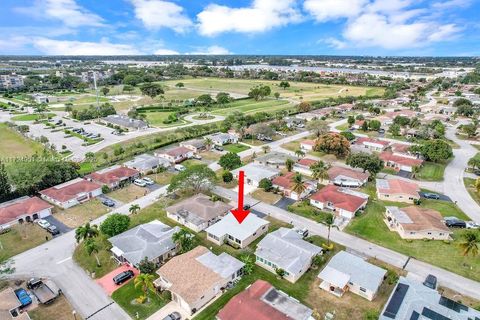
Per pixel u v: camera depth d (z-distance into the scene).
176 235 57.41
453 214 72.94
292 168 97.38
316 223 69.12
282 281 52.00
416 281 50.94
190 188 79.81
